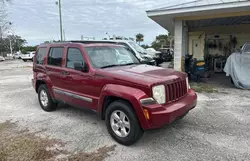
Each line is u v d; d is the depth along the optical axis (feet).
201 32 52.75
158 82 10.40
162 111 10.03
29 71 52.60
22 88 29.12
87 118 15.74
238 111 16.57
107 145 11.35
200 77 31.89
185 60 31.81
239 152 10.28
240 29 47.88
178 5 29.25
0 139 12.25
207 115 15.70
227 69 27.68
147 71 12.32
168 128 13.34
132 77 10.93
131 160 9.81
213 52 53.52
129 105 10.77
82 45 13.87
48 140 12.04
